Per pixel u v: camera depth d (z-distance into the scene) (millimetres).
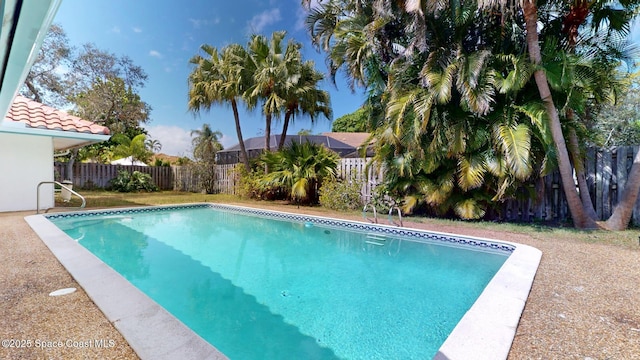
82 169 16688
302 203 11578
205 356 1838
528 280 3287
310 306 3535
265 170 12938
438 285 4152
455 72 6527
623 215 6066
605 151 6875
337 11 9680
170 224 8719
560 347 2096
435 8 6258
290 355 2590
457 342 2100
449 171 7367
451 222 7215
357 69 8602
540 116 5996
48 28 1814
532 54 6191
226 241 6824
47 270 3496
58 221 8016
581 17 6504
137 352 1881
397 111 6914
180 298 3756
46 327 2223
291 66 12914
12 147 8578
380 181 9398
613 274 3576
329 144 20766
